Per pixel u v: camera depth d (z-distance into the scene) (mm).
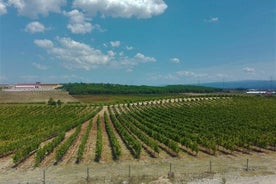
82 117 115562
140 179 43812
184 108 140000
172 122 99500
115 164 52656
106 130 91500
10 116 126125
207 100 171500
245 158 56625
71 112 139125
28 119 115812
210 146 60375
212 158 56750
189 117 111375
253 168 49250
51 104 172500
